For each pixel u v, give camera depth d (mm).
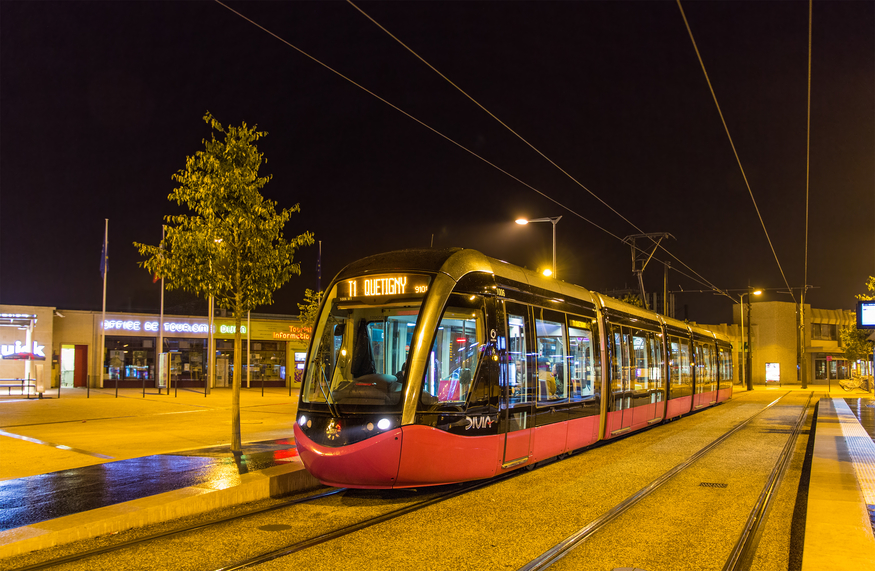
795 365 67562
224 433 17016
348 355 9461
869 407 27953
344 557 6551
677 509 8633
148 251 12484
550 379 11812
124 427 18516
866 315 21875
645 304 32000
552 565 6297
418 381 8906
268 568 6230
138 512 7734
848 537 6707
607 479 10727
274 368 44750
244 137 12875
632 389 16031
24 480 9672
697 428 18969
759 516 8281
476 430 9477
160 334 38500
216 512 8492
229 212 12703
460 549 6809
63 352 39312
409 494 9523
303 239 13211
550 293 12352
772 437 16641
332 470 8680
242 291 12820
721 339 30438
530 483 10383
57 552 6707
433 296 9352
